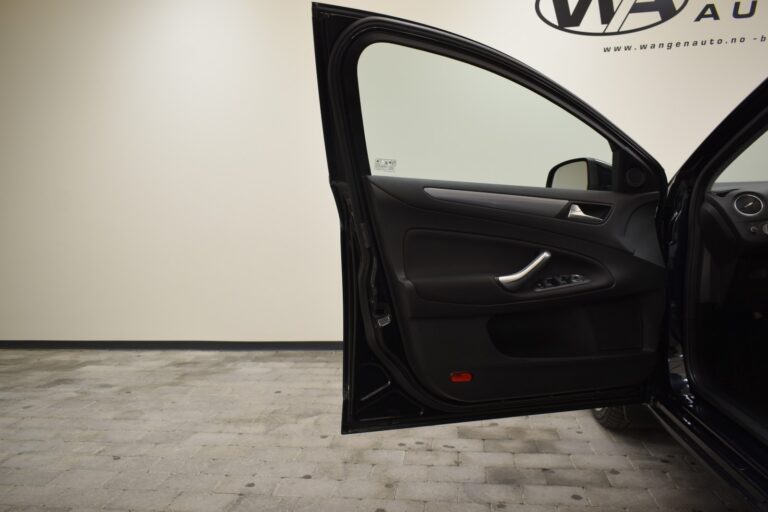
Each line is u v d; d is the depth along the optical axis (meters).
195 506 1.80
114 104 4.06
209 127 3.99
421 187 1.46
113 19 4.02
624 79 3.50
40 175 4.18
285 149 3.93
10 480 2.02
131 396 3.04
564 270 1.51
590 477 1.94
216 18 3.91
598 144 1.61
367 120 1.43
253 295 4.06
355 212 1.42
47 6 4.07
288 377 3.38
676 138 3.48
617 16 3.46
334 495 1.86
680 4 3.37
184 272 4.11
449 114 1.78
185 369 3.60
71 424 2.60
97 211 4.15
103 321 4.22
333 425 2.55
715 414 1.41
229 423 2.59
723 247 1.56
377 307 1.48
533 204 1.51
